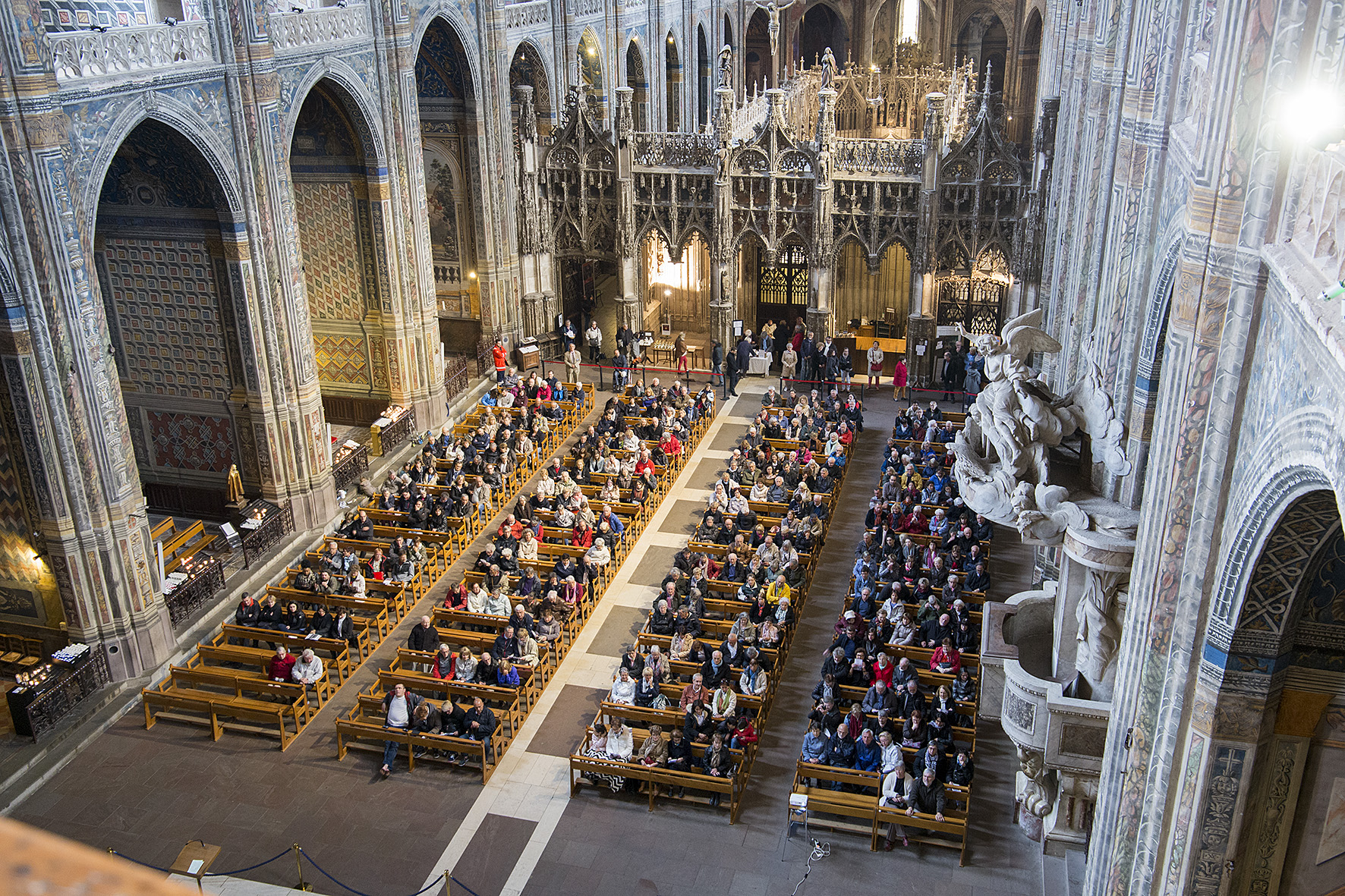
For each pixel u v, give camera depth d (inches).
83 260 968.3
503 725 971.9
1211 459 459.5
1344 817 472.4
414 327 1546.5
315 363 1320.1
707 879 814.5
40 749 953.5
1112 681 695.1
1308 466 353.4
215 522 1342.3
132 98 1023.0
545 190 1819.6
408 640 1115.3
